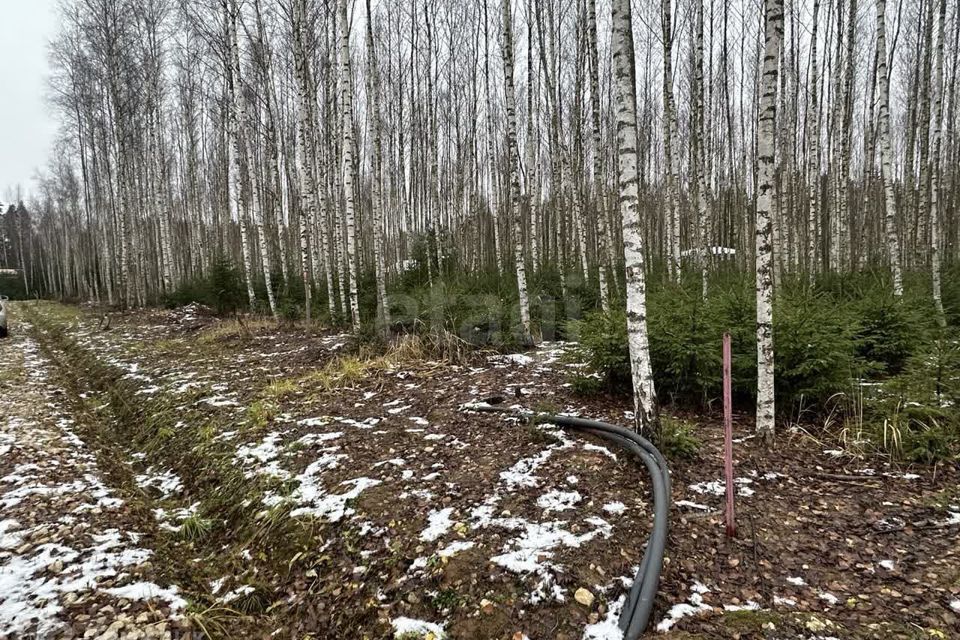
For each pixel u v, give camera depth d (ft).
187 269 98.27
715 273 45.60
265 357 31.81
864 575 9.70
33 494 14.69
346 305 45.27
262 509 13.85
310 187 47.24
